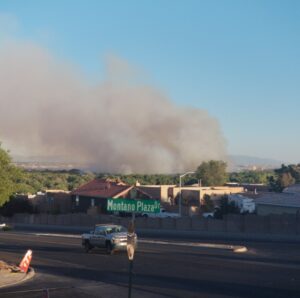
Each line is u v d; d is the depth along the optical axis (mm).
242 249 36500
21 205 82375
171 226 61156
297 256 32594
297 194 63938
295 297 18891
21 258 33344
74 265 29531
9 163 28188
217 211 70750
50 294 19875
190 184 113750
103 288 21203
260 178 146125
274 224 53750
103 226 37188
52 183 116375
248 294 19547
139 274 25391
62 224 72438
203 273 25375
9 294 19844
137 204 15609
